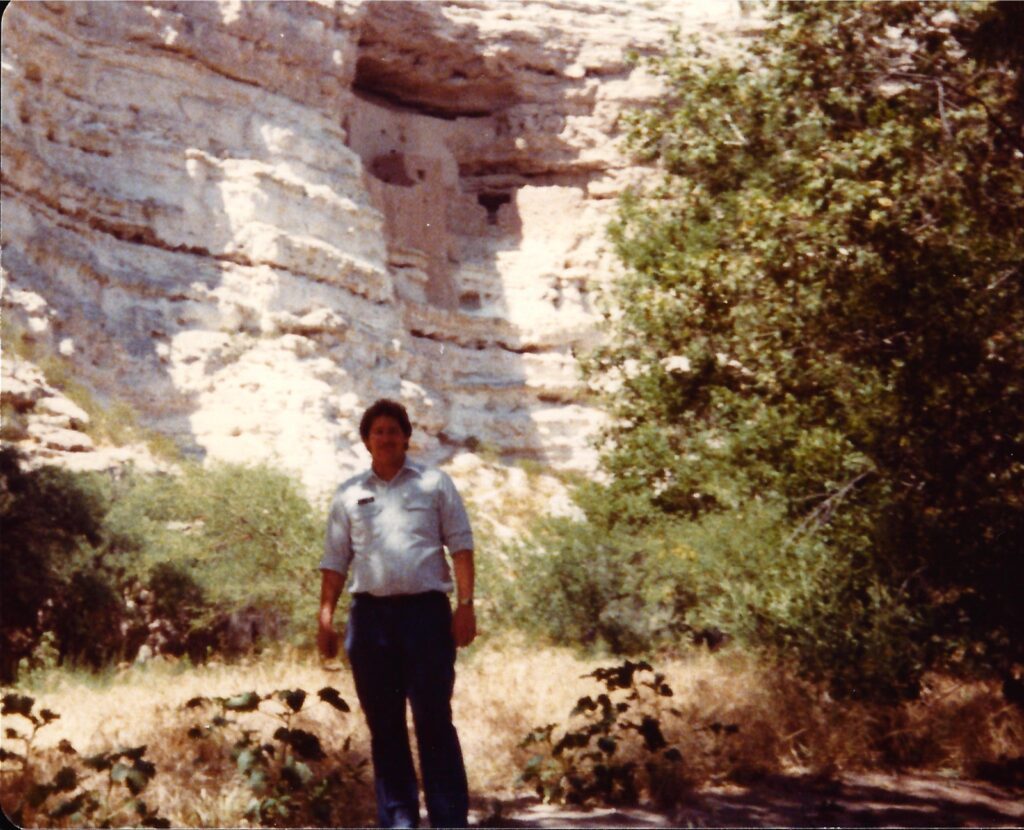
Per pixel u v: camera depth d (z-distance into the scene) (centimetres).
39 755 602
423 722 475
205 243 2889
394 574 479
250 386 2739
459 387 3538
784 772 653
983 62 843
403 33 3669
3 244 2438
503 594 1770
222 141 3020
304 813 522
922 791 625
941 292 770
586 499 1781
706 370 1170
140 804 495
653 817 547
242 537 1611
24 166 2520
